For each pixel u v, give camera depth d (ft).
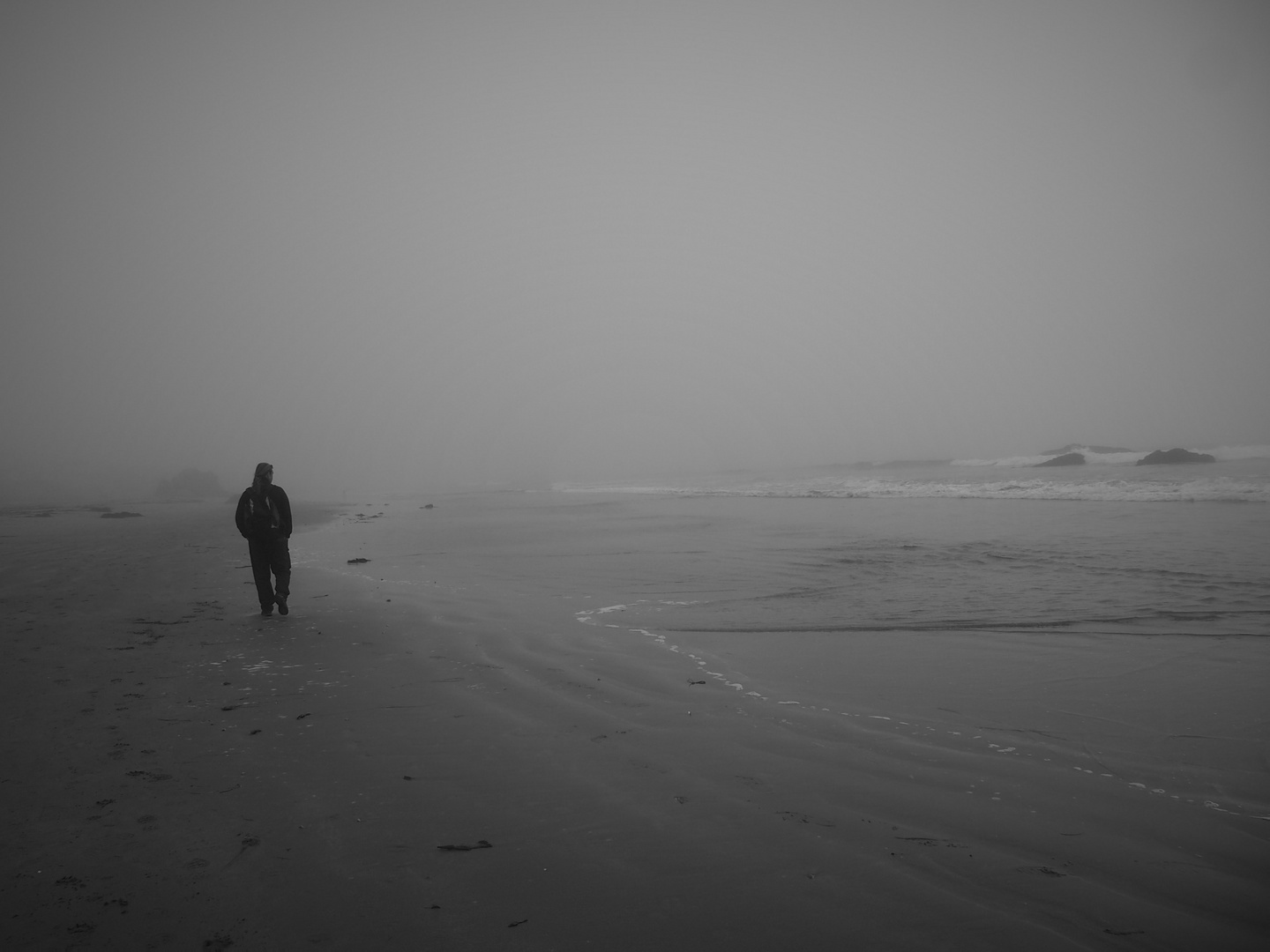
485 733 12.64
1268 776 10.17
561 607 25.53
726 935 6.56
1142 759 10.92
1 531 62.23
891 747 11.63
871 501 78.69
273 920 6.85
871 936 6.51
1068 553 33.73
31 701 14.56
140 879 7.61
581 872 7.80
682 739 12.23
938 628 20.56
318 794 10.01
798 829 8.80
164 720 13.42
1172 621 20.24
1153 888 7.31
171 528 64.44
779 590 27.99
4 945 6.32
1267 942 6.29
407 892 7.39
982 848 8.24
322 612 25.39
